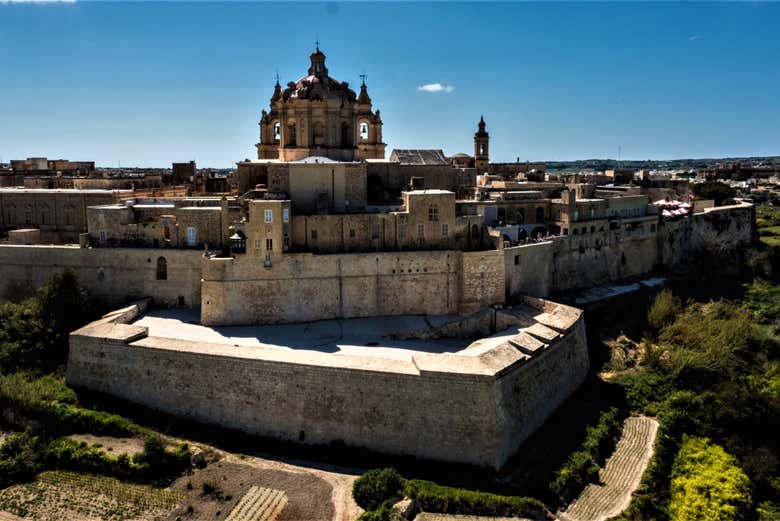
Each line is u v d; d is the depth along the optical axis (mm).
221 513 45969
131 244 76062
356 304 72250
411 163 97250
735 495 53438
